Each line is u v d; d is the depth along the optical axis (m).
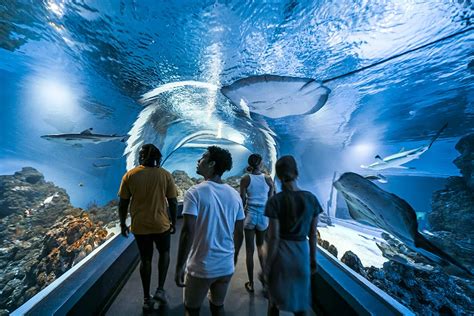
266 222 2.43
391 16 1.76
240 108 4.34
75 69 3.29
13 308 3.21
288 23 1.99
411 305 2.76
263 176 2.51
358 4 1.70
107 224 5.57
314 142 4.95
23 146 4.76
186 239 1.26
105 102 4.29
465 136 3.45
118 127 5.18
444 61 2.13
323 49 2.27
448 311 2.69
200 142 12.91
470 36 1.82
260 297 2.42
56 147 4.94
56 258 3.57
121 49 2.73
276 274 1.28
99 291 2.04
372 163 4.41
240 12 1.95
